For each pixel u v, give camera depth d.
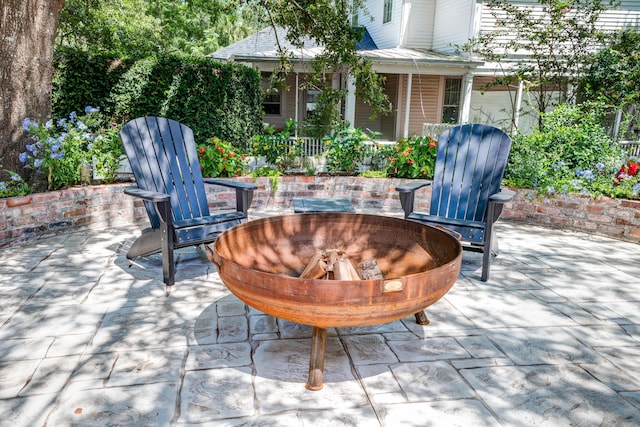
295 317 1.95
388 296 1.88
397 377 2.18
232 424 1.83
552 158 5.48
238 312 2.86
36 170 4.40
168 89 9.16
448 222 3.56
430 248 2.60
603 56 8.77
